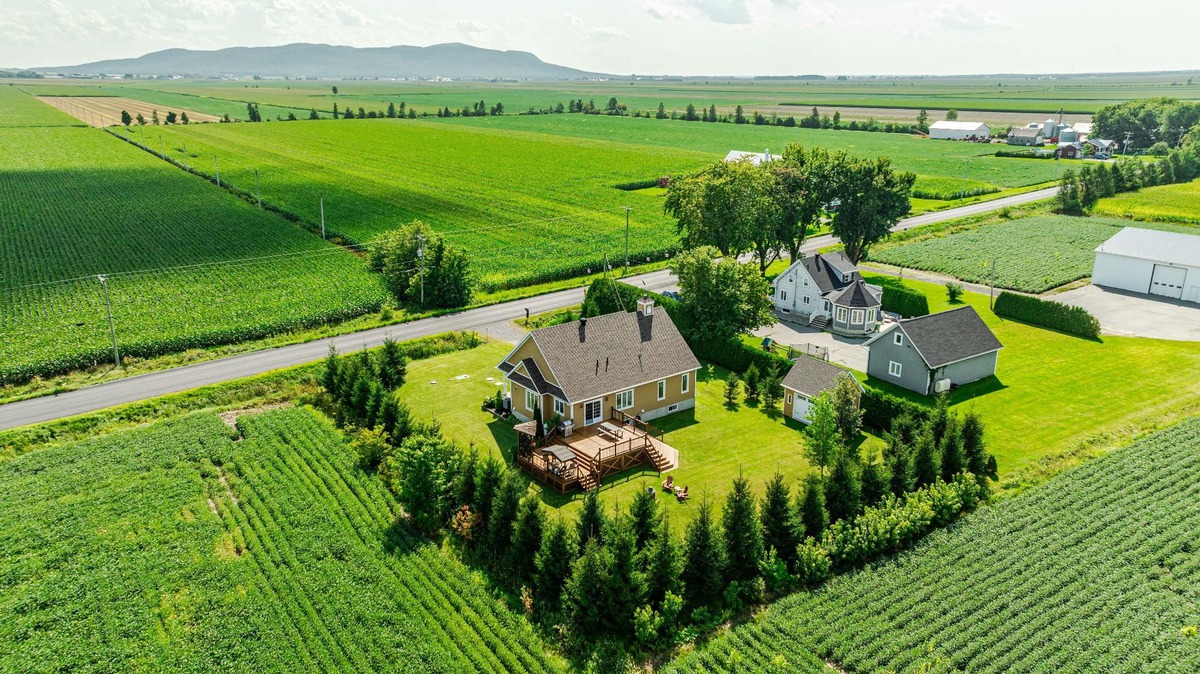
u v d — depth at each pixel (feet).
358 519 147.33
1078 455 176.24
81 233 378.12
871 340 226.58
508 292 307.99
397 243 293.23
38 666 111.55
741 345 232.73
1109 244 320.09
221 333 246.27
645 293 266.57
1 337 239.09
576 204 474.49
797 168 320.91
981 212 451.12
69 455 172.35
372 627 120.06
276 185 512.22
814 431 162.81
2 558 135.64
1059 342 253.44
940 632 118.52
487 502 145.07
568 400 181.68
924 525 145.69
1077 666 111.04
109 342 235.20
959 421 175.83
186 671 111.45
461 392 216.54
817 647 116.57
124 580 130.41
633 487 166.50
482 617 123.95
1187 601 124.47
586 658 118.01
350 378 199.72
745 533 133.28
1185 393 208.33
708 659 115.14
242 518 148.46
